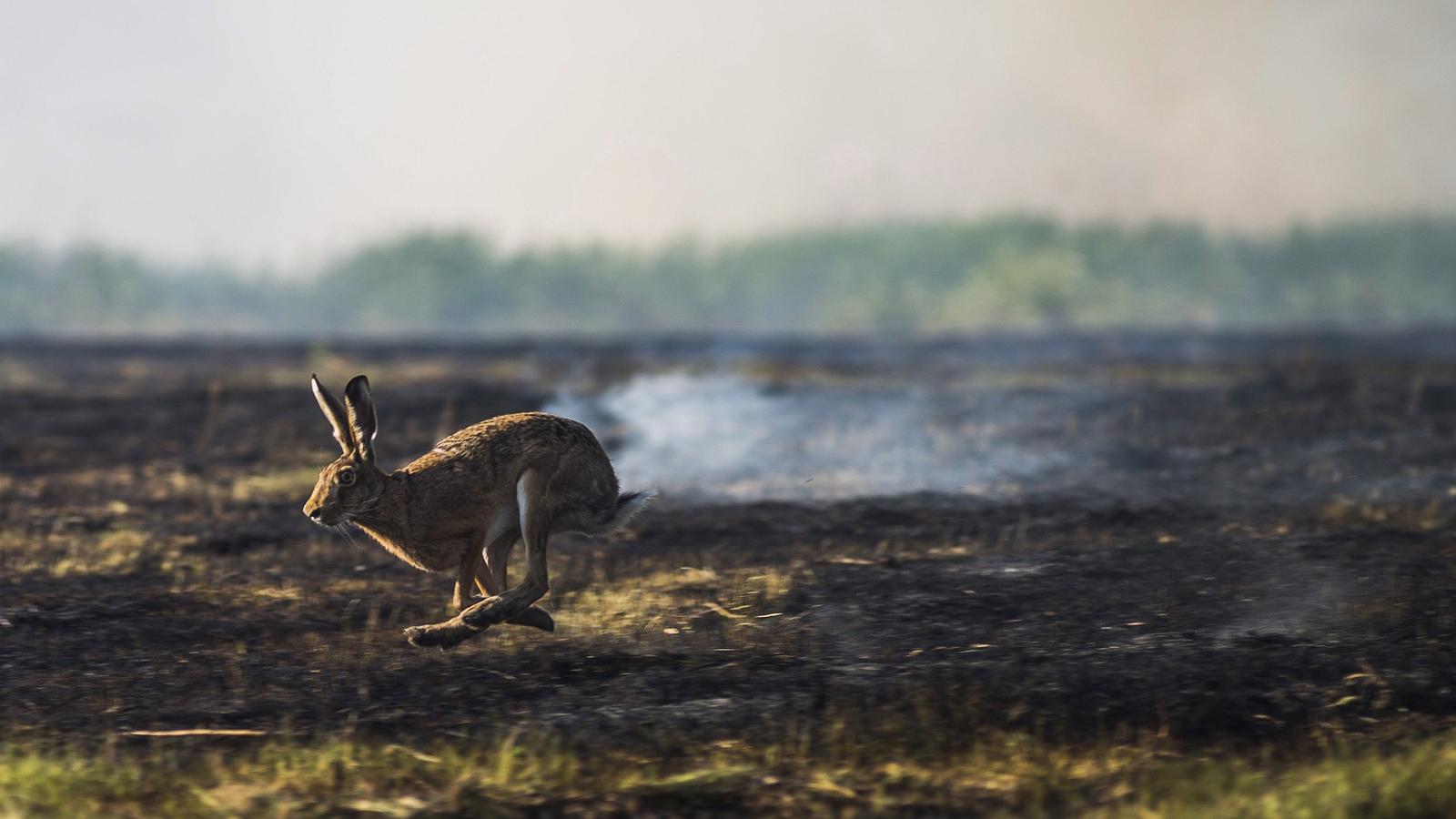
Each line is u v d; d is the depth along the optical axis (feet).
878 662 85.76
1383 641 87.66
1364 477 151.43
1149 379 245.04
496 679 83.76
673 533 128.67
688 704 78.89
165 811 65.77
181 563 115.85
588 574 111.24
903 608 97.91
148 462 169.89
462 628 84.33
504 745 71.72
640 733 74.79
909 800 66.49
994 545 120.47
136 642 92.38
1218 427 187.11
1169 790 66.28
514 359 306.76
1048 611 96.63
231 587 107.34
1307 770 67.31
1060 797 66.39
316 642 92.22
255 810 65.77
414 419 201.98
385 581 109.70
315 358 315.58
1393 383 230.27
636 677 83.66
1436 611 93.86
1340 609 95.14
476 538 86.89
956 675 82.38
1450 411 196.03
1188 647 87.15
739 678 83.05
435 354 323.37
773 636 91.50
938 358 301.84
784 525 132.46
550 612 98.37
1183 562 110.22
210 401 225.15
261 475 161.07
